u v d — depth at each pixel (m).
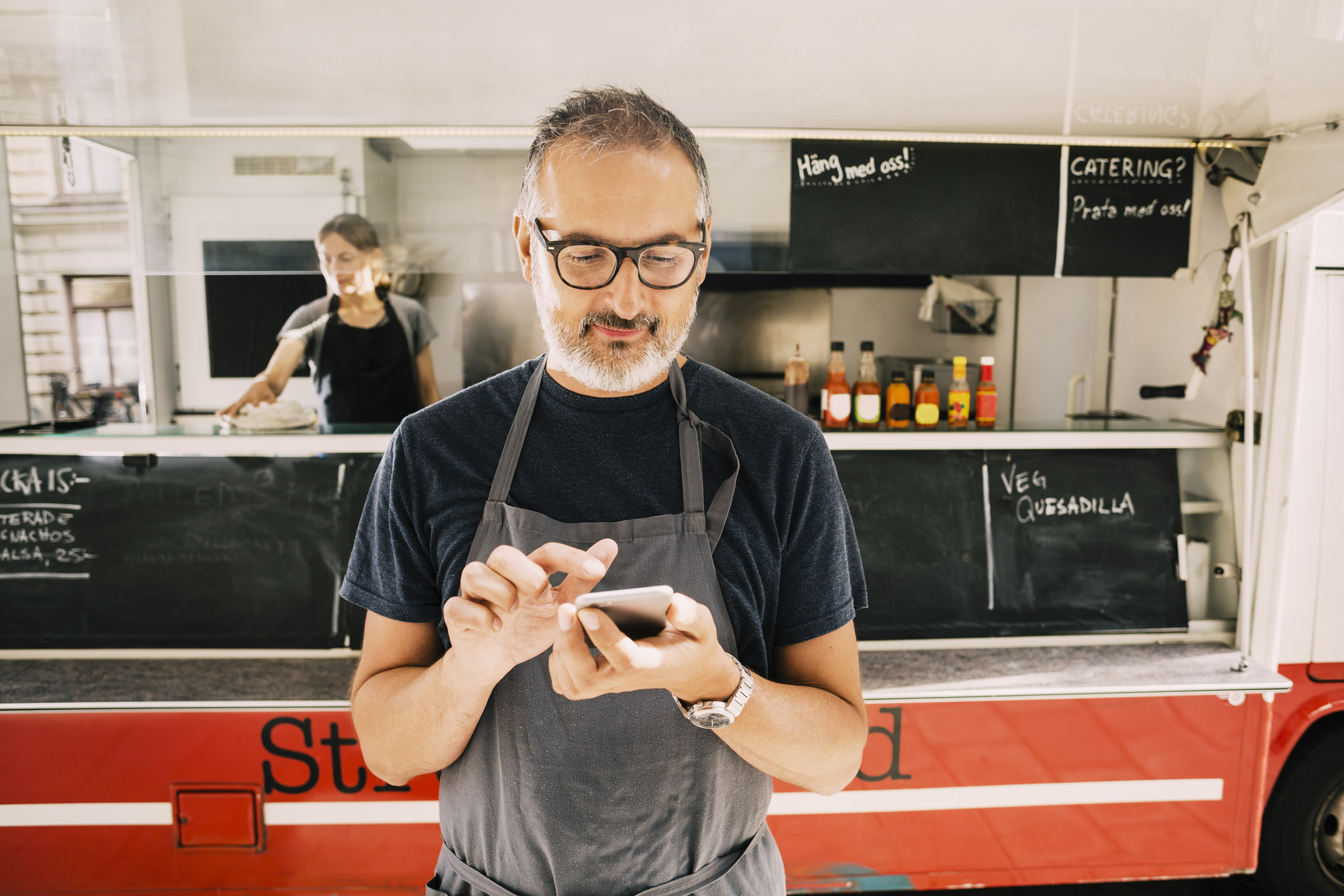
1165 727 2.03
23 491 2.17
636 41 1.54
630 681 0.77
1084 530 2.37
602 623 0.71
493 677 0.84
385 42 1.54
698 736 0.98
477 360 3.37
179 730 1.90
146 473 2.20
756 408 1.04
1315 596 2.17
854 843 2.02
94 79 1.74
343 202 2.19
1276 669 2.18
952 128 2.11
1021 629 2.32
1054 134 2.15
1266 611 2.16
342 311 2.90
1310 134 1.99
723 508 0.98
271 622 2.19
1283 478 2.13
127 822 1.92
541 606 0.79
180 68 1.68
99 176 2.75
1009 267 2.24
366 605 1.05
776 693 0.93
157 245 2.19
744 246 2.20
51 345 3.58
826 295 3.30
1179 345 2.45
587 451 1.00
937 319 3.34
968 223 2.22
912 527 2.34
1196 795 2.05
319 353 2.93
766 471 1.00
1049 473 2.37
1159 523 2.38
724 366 3.35
